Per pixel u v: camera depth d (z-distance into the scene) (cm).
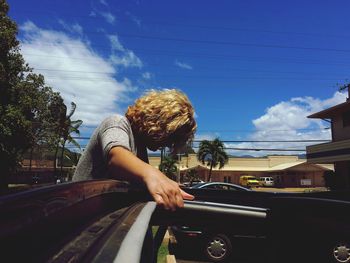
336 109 3353
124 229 84
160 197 126
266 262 159
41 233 58
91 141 175
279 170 7844
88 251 65
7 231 46
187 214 156
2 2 2428
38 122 3591
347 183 3334
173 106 174
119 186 134
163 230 175
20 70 2588
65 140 4903
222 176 8350
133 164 136
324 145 3525
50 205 63
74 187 80
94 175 174
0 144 2298
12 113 2359
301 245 151
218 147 6931
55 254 61
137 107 175
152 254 129
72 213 77
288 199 160
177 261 739
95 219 96
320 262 145
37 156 6028
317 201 152
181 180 7988
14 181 4134
